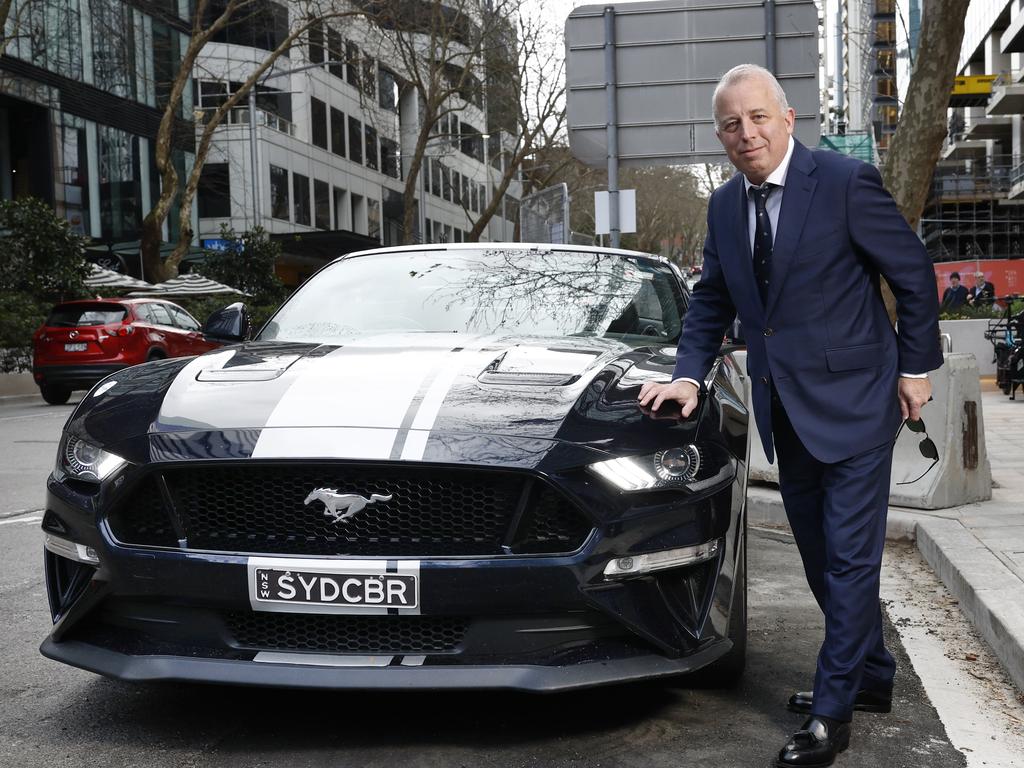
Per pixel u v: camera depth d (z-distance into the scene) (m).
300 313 4.30
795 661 3.67
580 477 2.76
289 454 2.77
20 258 21.12
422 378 3.15
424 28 33.66
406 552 2.75
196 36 24.44
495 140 70.12
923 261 2.85
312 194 44.12
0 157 28.97
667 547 2.82
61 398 17.20
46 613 4.29
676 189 63.62
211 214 38.84
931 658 3.74
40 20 28.89
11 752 2.82
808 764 2.70
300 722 3.01
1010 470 7.50
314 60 43.94
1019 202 45.66
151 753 2.80
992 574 4.37
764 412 2.96
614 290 4.33
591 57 10.77
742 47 10.54
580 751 2.80
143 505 2.91
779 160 2.86
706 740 2.90
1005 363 15.04
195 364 3.50
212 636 2.84
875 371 2.86
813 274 2.83
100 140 31.69
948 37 6.80
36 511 6.71
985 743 2.94
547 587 2.71
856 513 2.83
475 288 4.32
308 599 2.73
